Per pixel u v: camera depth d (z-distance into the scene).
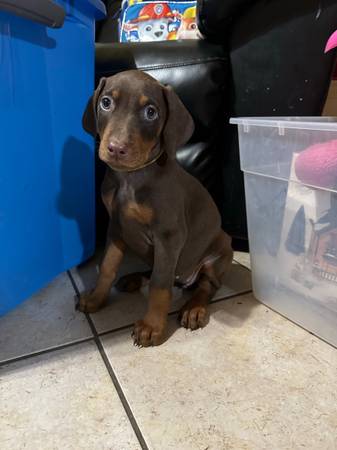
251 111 1.15
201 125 1.18
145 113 0.77
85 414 0.69
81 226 1.12
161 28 1.61
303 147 0.80
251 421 0.68
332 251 0.81
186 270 1.04
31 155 0.88
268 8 1.02
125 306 1.00
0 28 0.72
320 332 0.88
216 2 1.02
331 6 0.95
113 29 1.94
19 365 0.79
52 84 0.91
